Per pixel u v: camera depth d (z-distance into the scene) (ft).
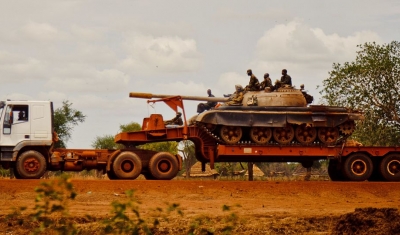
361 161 103.09
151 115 99.86
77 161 94.84
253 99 102.37
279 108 102.06
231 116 100.07
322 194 87.81
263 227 65.41
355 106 168.66
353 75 170.71
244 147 100.53
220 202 80.33
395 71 170.81
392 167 103.45
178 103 102.37
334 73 172.24
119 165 93.61
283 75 107.34
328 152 102.68
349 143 106.01
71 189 39.11
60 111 189.37
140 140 98.84
